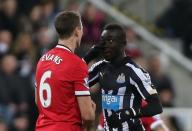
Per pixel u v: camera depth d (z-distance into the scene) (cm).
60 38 1781
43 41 3219
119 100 1811
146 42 3575
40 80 1788
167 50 3550
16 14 3441
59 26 1764
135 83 1794
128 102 1805
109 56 1817
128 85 1803
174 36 3675
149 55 3472
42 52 3136
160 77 3169
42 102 1786
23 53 3206
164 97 3133
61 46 1778
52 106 1764
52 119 1764
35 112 3011
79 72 1753
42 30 3306
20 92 2995
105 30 1822
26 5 3519
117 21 3656
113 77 1820
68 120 1758
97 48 1848
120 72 1812
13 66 3019
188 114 3008
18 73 3070
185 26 3641
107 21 3650
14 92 2984
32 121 3003
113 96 1817
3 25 3381
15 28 3400
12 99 2975
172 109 3023
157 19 3722
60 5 3625
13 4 3425
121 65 1816
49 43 3138
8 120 2916
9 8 3409
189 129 3002
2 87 2961
